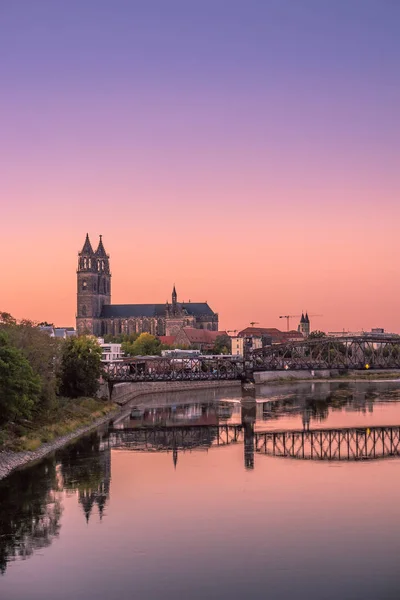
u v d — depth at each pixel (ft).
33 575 199.21
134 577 197.47
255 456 363.76
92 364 581.12
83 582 194.49
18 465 338.75
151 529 236.22
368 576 196.65
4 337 359.87
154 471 324.80
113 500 271.90
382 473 316.81
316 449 384.47
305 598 183.73
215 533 231.91
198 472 322.14
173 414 585.22
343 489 286.05
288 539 225.56
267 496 276.21
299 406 622.95
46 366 451.94
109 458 359.66
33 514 253.85
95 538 228.22
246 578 196.44
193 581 194.59
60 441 410.52
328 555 211.61
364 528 234.99
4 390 336.90
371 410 577.43
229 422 515.50
